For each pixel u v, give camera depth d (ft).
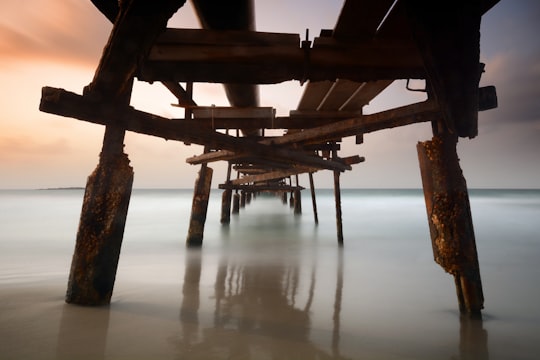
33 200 148.25
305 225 41.37
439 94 6.54
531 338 8.83
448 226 9.49
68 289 10.00
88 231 9.59
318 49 8.57
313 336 8.73
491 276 17.16
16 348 7.42
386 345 8.29
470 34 5.03
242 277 15.43
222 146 13.47
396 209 85.15
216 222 43.24
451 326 9.55
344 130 12.40
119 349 7.55
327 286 14.05
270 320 9.82
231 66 8.75
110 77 8.27
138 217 54.95
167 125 11.05
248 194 98.22
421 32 5.10
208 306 10.96
